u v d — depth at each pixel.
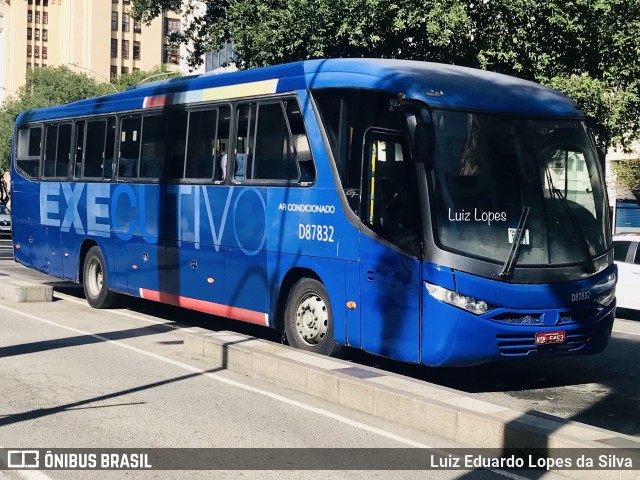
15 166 19.22
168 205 13.50
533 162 9.41
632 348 13.04
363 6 18.25
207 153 12.60
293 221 10.71
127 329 13.45
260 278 11.36
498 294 8.84
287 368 9.21
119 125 15.09
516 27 18.70
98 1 122.19
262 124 11.44
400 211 9.21
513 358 9.03
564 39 18.83
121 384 9.36
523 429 6.62
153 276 13.98
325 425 7.69
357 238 9.70
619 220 32.41
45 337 12.52
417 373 10.76
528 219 9.20
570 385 10.18
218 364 10.44
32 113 18.62
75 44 126.75
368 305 9.55
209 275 12.47
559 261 9.27
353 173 9.88
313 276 10.60
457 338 8.74
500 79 10.18
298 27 18.97
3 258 29.83
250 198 11.55
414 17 18.12
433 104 9.16
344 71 10.20
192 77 13.34
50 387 9.14
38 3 135.38
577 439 6.36
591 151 9.94
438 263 8.80
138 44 126.06
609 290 9.69
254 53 20.09
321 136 10.32
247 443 7.07
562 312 9.16
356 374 8.70
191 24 26.17
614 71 18.81
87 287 16.17
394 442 7.14
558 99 10.09
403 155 9.18
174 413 8.09
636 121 19.69
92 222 15.90
